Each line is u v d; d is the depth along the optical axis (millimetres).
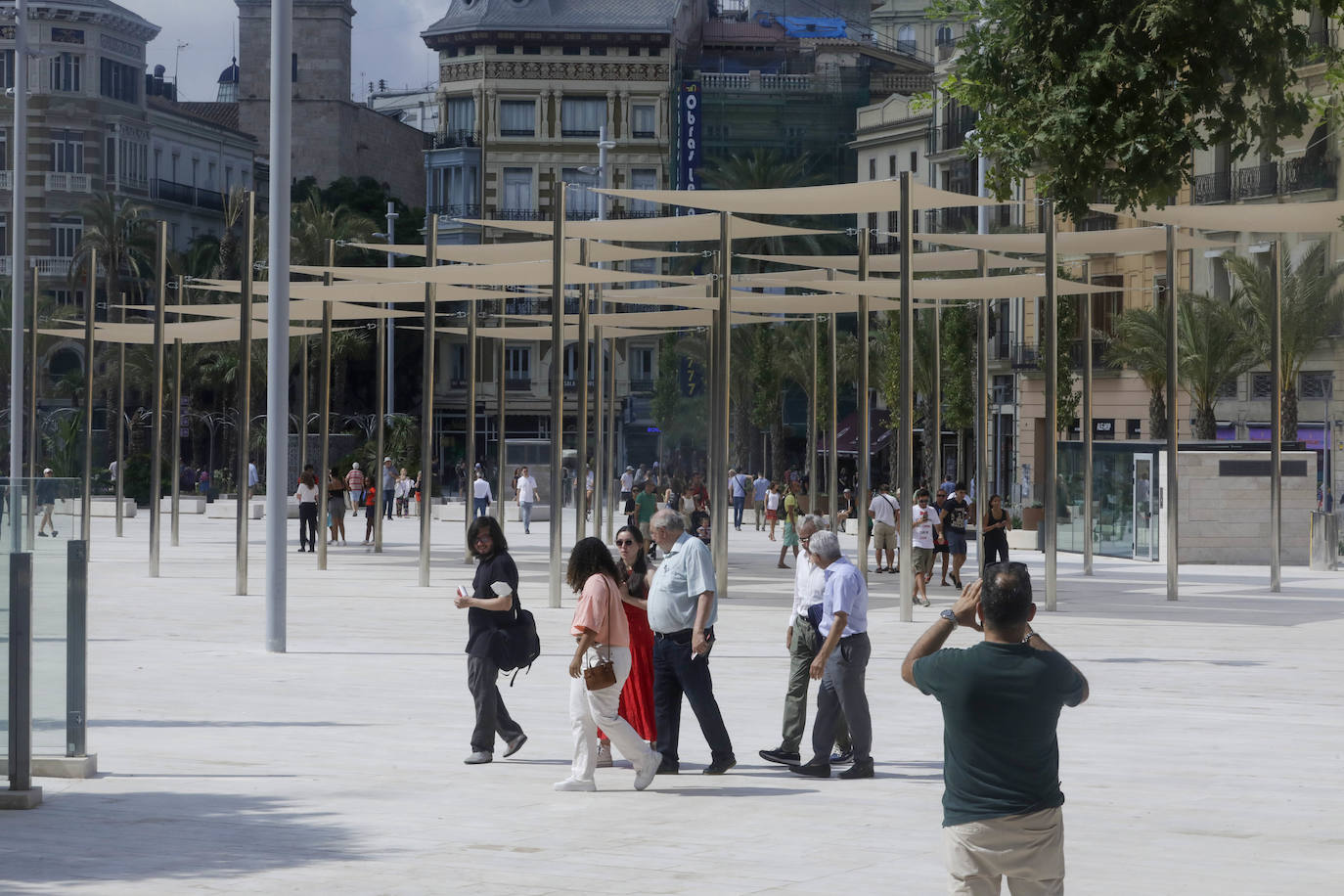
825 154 88250
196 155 99812
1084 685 6496
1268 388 57188
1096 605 29625
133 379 83688
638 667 12727
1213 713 16297
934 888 8750
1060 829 6410
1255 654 21828
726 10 110250
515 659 13133
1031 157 14320
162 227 34750
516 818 10805
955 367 64688
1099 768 12945
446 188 96938
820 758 12562
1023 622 6457
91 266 42438
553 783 12195
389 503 63938
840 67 90438
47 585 12188
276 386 21391
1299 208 25062
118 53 92625
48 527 12031
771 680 18641
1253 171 52625
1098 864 9445
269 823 10539
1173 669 20078
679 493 48062
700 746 14062
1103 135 13703
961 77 14984
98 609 26766
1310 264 51250
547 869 9211
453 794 11641
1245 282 51781
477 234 96375
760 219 78062
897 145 83625
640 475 76812
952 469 79562
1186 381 55688
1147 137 13492
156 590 30766
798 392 90188
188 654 20719
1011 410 70750
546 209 96250
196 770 12547
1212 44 13266
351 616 25938
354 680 18328
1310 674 19688
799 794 11781
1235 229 26594
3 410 84000
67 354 87500
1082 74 13570
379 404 42250
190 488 85000
